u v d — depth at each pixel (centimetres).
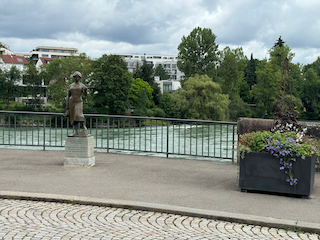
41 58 12925
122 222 483
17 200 579
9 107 7438
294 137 681
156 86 9594
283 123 730
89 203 562
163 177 774
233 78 9019
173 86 11375
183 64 8638
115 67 6800
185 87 6975
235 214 511
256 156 639
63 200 572
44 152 1073
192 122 1003
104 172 809
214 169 874
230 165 930
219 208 548
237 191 659
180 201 583
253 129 873
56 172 795
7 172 785
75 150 868
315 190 673
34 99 7906
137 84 8144
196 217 517
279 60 8856
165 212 532
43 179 723
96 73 6781
